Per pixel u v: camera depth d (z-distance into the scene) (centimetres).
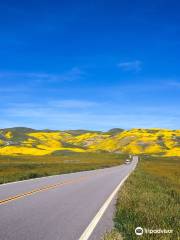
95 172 5175
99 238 1022
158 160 14825
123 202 1559
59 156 16088
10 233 1062
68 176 3994
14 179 3291
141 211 1295
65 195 2086
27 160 11025
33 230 1111
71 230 1126
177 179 4284
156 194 1912
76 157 15750
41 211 1469
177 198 2047
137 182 2814
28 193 2106
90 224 1221
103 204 1717
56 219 1302
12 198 1853
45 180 3256
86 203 1752
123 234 1014
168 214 1256
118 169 6556
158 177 4144
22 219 1283
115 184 2950
